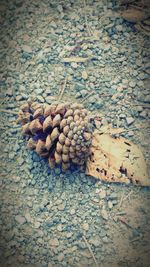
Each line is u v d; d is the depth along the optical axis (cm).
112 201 25
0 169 26
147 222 25
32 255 24
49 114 24
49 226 25
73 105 25
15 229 25
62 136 23
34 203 25
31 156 26
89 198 25
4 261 24
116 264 24
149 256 24
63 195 25
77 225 25
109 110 26
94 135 26
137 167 25
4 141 26
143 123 26
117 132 26
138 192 25
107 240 24
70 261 24
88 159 25
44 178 26
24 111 24
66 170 25
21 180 26
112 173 25
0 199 25
